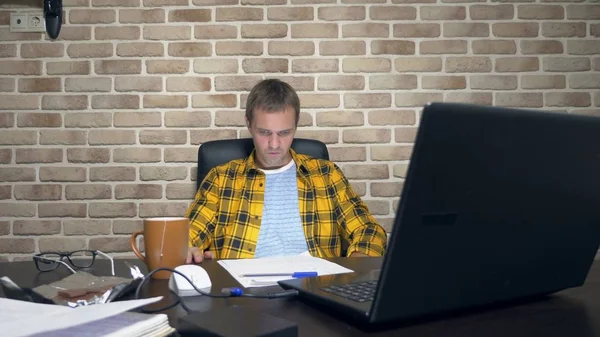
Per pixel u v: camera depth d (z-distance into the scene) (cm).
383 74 230
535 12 233
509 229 65
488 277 66
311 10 230
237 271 100
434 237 58
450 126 54
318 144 188
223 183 169
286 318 68
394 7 231
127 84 227
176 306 75
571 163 67
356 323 66
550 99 233
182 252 97
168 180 227
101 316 53
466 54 232
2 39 225
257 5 229
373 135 229
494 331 63
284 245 164
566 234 72
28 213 224
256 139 167
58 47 226
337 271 100
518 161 61
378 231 159
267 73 229
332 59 230
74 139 226
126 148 227
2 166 224
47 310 62
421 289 60
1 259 223
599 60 232
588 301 78
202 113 228
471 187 58
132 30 228
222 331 56
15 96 225
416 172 54
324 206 171
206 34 229
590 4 234
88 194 225
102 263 115
